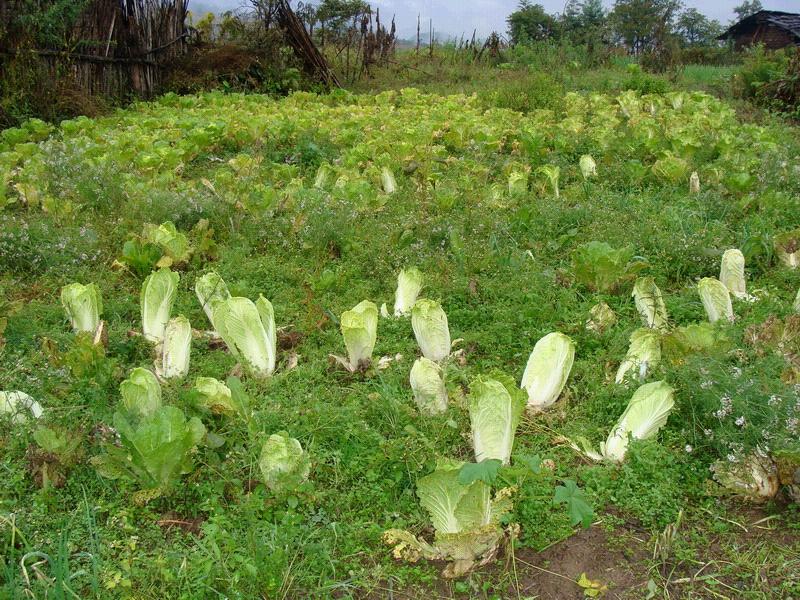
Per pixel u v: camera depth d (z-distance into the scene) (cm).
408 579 329
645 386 396
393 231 716
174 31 1969
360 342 475
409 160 1041
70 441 376
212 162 1102
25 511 350
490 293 598
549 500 361
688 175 948
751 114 1698
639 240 707
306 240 704
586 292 616
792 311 541
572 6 4803
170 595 312
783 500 370
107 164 877
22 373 462
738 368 415
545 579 330
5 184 823
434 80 2336
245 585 316
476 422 372
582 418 436
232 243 720
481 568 334
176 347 468
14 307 538
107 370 459
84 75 1575
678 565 336
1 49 1352
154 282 511
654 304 546
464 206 820
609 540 349
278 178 953
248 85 2050
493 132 1196
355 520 356
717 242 695
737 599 319
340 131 1245
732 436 380
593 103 1666
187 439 356
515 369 499
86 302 517
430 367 425
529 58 2514
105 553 331
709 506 366
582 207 798
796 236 666
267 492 365
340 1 2823
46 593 299
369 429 405
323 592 318
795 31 3753
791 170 952
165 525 354
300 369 482
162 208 743
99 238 695
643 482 372
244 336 466
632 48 4356
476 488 316
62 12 1430
